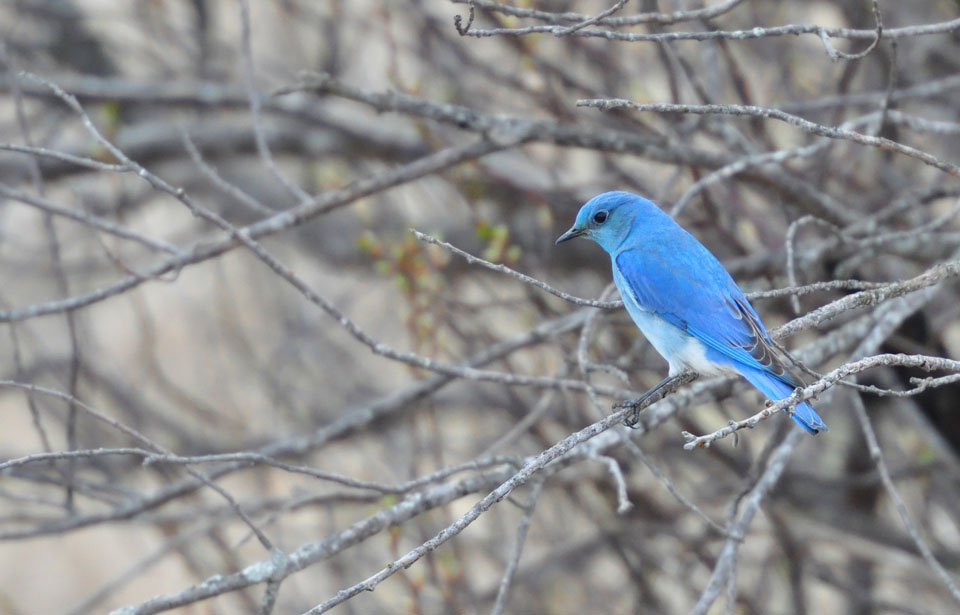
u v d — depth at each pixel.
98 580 17.83
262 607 8.05
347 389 16.75
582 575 14.89
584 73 14.47
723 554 8.47
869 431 8.91
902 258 11.71
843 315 12.23
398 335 18.05
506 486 6.61
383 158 16.31
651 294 8.80
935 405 13.00
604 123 13.12
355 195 10.55
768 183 11.32
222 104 15.23
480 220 12.20
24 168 15.53
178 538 11.73
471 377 9.24
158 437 16.19
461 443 16.30
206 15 17.05
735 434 6.80
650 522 13.93
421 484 8.61
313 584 15.80
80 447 15.22
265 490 15.19
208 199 18.16
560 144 11.02
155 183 8.66
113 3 19.42
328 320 17.98
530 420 10.83
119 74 17.59
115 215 15.23
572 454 8.78
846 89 11.67
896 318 9.55
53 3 16.78
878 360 6.43
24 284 18.27
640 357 12.38
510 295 15.62
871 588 14.62
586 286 16.69
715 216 11.90
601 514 14.08
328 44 16.09
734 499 8.98
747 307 8.66
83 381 15.59
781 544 13.62
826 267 12.15
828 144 10.24
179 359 18.80
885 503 16.23
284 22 16.36
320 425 15.78
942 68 15.03
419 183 16.34
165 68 16.36
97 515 10.02
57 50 17.30
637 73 14.35
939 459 13.14
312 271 19.62
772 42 15.02
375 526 8.41
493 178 13.16
